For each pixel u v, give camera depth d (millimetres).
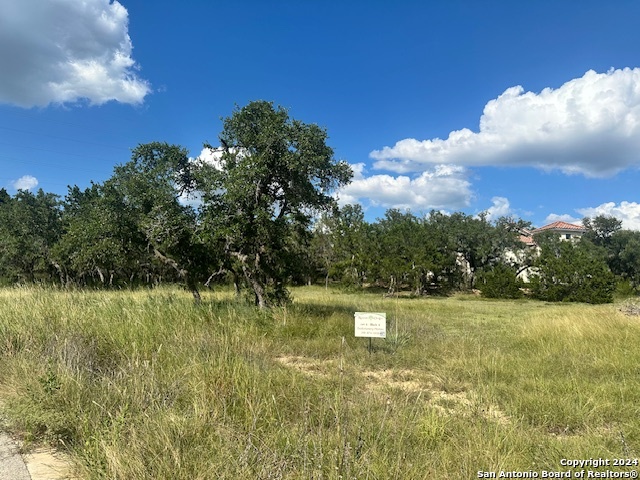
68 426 3730
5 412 4082
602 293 36875
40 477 3098
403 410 4531
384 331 8336
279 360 7684
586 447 3893
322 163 12609
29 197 33781
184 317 8648
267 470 2832
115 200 15148
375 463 3072
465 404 5266
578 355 8453
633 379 6617
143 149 14727
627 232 56469
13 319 7168
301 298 22656
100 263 19922
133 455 2949
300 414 4215
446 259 42062
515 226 53312
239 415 4027
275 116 12328
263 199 12383
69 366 4785
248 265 12906
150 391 4164
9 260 34000
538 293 39656
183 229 14039
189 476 2803
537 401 5316
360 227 44750
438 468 3258
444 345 9469
